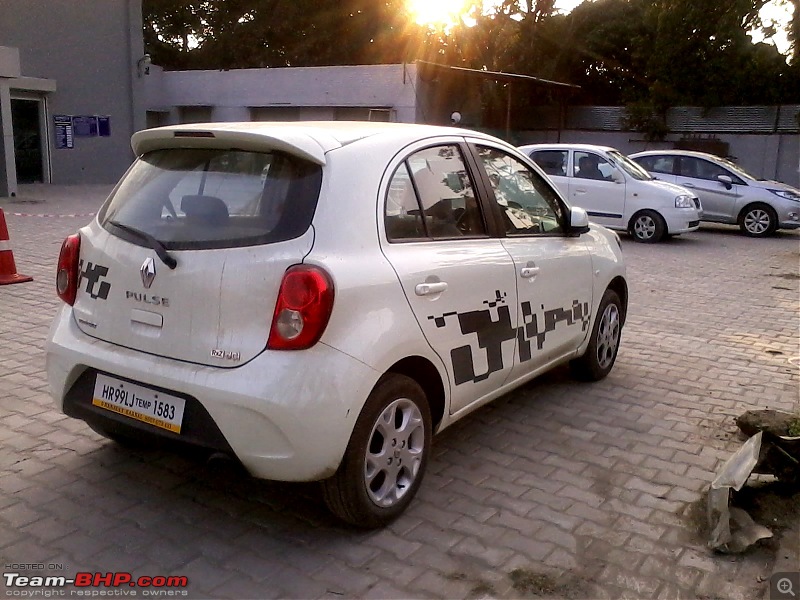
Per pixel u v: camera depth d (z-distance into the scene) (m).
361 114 28.31
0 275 8.30
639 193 14.62
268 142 3.32
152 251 3.36
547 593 3.14
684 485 4.16
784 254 13.57
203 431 3.16
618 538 3.59
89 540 3.39
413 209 3.71
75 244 3.79
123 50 24.09
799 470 3.93
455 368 3.85
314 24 36.72
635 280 10.61
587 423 5.03
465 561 3.34
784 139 28.05
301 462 3.08
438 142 4.04
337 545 3.43
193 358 3.21
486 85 31.17
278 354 3.05
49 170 22.58
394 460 3.55
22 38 21.31
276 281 3.09
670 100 29.72
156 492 3.84
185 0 39.56
